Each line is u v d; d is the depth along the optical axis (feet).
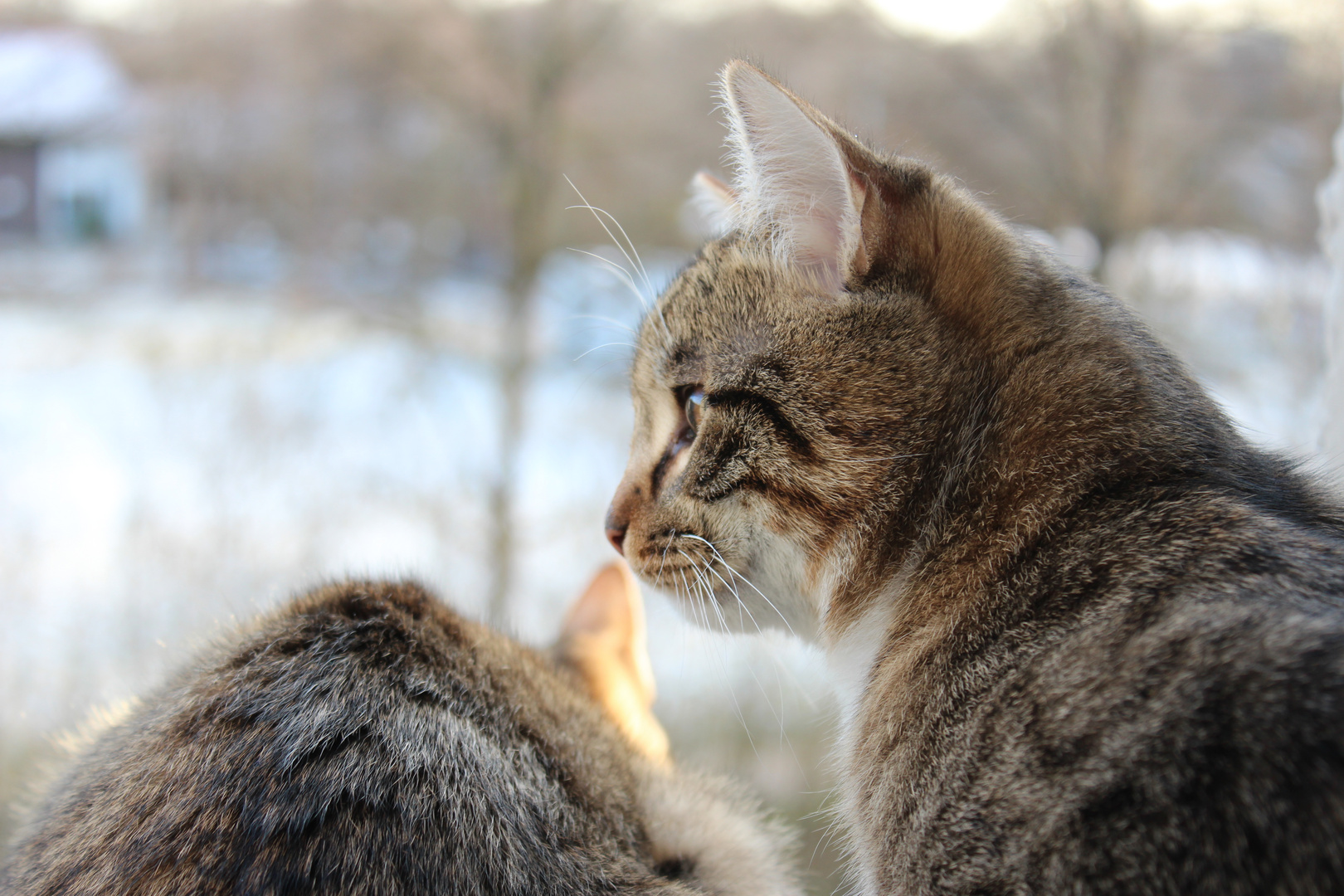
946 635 1.78
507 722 1.89
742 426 1.90
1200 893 1.59
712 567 1.94
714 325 1.93
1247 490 1.77
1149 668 1.65
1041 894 1.65
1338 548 1.72
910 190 1.88
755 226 1.94
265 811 1.75
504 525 5.38
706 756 3.44
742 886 1.93
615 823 1.89
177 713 1.83
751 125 1.91
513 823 1.80
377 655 1.86
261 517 5.32
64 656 4.26
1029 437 1.81
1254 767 1.59
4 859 1.91
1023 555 1.77
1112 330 1.85
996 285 1.86
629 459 2.06
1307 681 1.61
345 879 1.73
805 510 1.88
